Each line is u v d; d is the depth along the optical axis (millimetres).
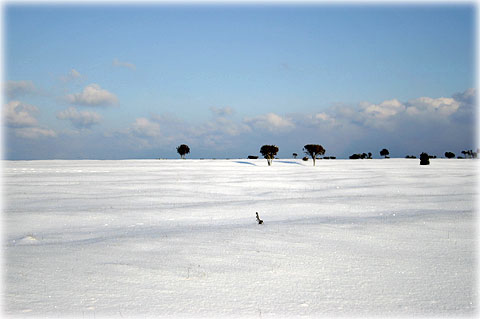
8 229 17547
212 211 22828
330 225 17625
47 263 11539
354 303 8461
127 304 8406
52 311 8031
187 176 57062
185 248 13258
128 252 12781
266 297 8797
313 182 45156
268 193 33469
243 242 14148
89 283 9750
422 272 10625
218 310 8078
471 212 21562
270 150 98250
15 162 122312
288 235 15383
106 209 23703
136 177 54906
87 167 87625
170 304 8406
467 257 12172
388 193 32875
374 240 14523
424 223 18031
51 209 23766
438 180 47312
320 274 10430
